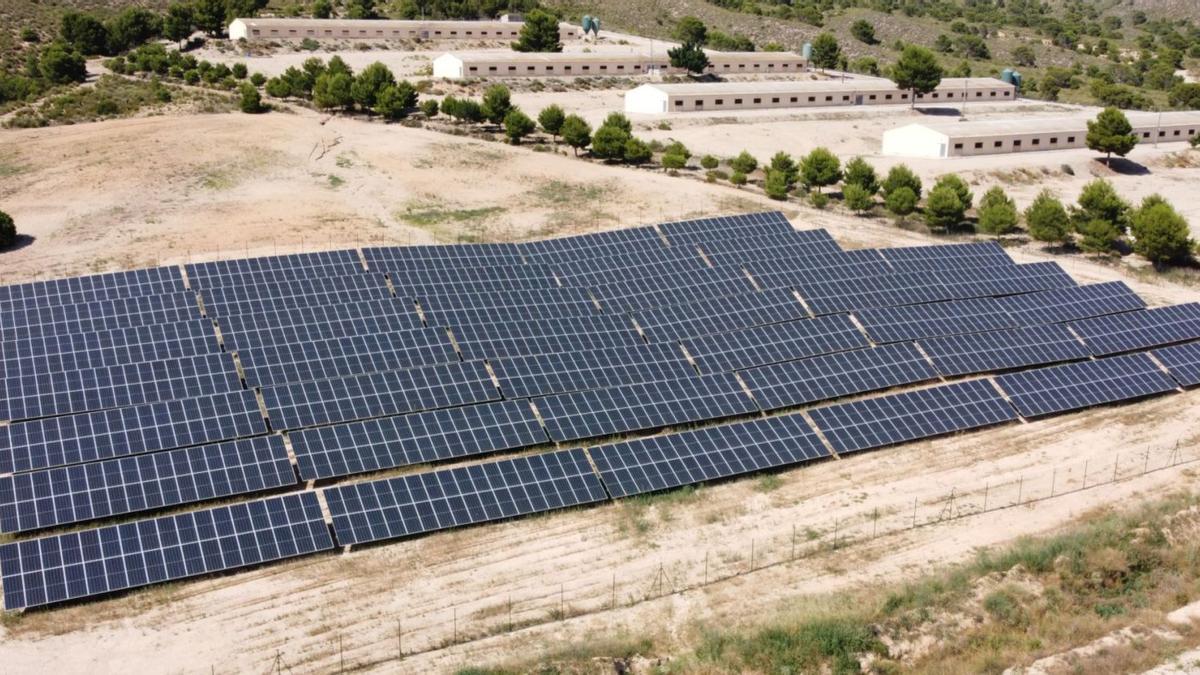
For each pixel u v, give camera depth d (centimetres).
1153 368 7338
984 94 17525
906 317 7775
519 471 5700
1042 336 7719
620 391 6581
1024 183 12569
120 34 17275
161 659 4488
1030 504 5794
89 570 4822
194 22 18050
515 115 12425
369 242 9231
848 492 5891
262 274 7806
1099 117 13325
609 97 15900
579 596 4953
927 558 5269
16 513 5169
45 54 15375
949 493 5897
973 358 7394
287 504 5288
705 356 7156
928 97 16962
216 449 5688
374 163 11212
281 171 10788
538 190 10775
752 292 8056
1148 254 9481
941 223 10212
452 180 10919
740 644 4450
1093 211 10088
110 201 9750
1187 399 7156
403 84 13412
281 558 5072
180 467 5550
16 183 10131
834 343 7412
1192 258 9725
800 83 16225
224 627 4684
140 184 10169
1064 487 5981
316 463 5725
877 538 5459
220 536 5075
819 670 4297
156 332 6850
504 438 6100
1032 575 4938
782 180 10988
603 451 5925
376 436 5944
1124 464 6259
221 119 12519
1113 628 4531
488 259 8444
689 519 5591
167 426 5903
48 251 8681
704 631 4641
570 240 8869
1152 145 14688
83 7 19925
